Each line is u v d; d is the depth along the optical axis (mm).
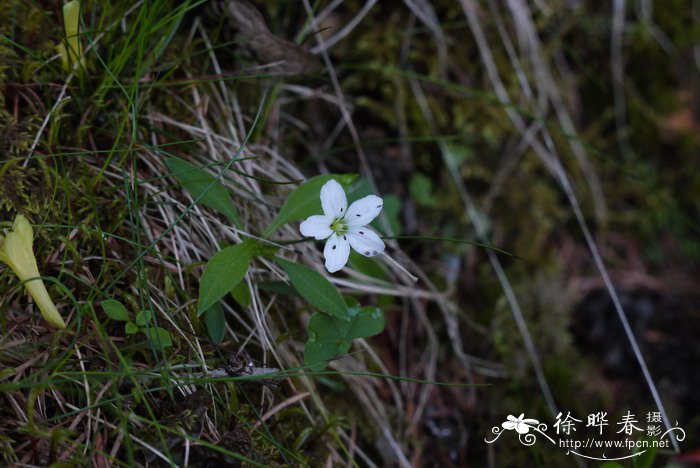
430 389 296
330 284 246
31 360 232
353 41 320
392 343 299
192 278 258
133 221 255
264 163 283
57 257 243
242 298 252
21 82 254
